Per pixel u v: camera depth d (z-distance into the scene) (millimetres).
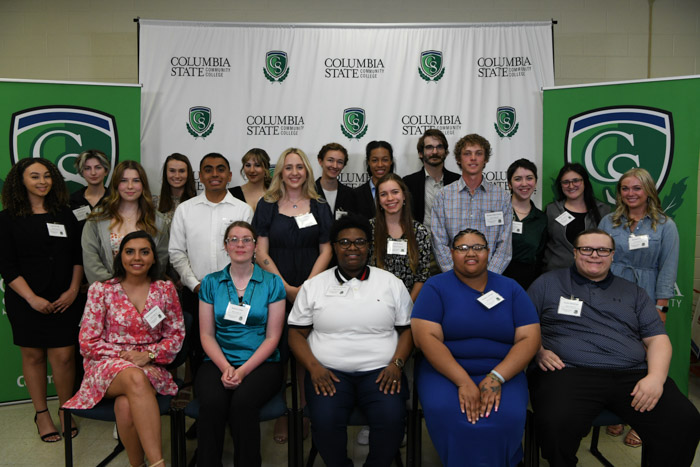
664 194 3426
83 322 2412
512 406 2074
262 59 3805
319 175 3879
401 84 3842
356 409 2273
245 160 3469
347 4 4449
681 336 3340
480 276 2314
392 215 2775
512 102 3857
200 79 3783
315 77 3826
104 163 3242
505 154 3883
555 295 2469
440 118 3861
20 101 3387
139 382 2199
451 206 3018
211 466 2148
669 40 4473
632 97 3471
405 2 4441
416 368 2406
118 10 4410
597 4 4453
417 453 2285
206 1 4438
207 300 2453
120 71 4453
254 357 2344
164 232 3070
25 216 2771
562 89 3652
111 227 2811
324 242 2895
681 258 3363
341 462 2207
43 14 4414
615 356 2289
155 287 2506
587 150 3617
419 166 3893
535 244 3100
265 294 2447
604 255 2363
